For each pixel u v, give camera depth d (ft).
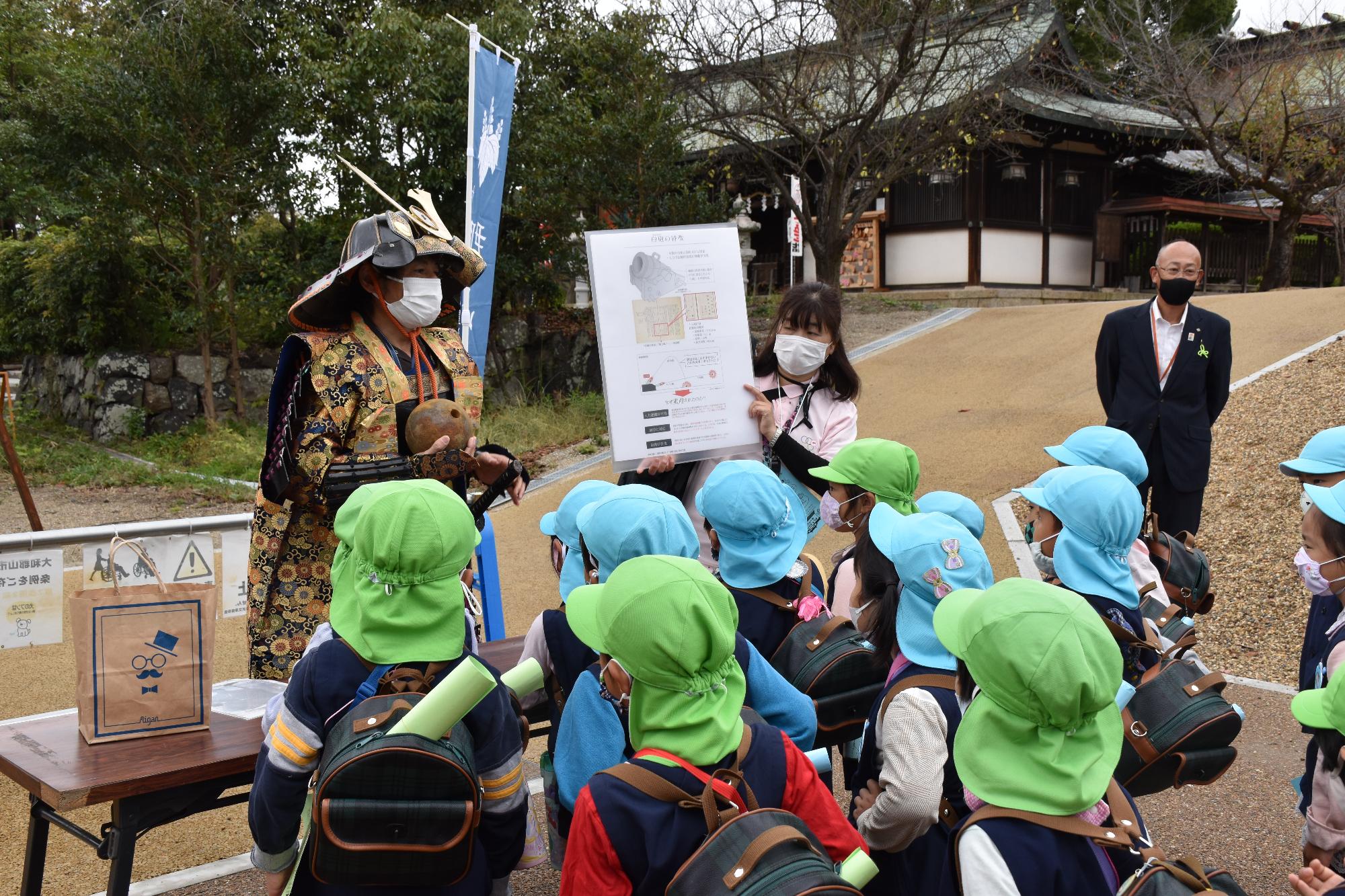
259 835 7.23
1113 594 9.43
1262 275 67.62
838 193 50.14
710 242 12.07
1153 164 76.64
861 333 52.34
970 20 50.19
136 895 10.81
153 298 46.91
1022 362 41.81
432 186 43.91
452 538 7.14
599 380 47.06
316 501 10.00
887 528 8.96
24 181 46.88
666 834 6.04
